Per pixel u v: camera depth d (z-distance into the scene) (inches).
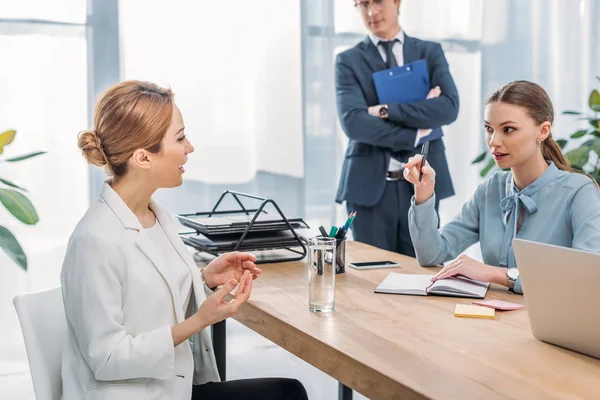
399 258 92.0
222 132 152.6
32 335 62.7
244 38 152.2
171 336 59.8
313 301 67.4
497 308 68.2
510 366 53.0
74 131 141.8
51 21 138.6
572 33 177.8
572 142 179.9
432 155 141.3
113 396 60.2
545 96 81.0
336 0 159.0
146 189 65.4
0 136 123.4
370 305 69.8
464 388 48.7
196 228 91.2
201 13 148.8
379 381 51.9
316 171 161.8
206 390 70.2
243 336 149.9
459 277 77.0
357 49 141.3
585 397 47.3
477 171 174.4
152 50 146.3
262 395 69.5
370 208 141.8
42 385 62.3
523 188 83.1
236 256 76.8
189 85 149.5
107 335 58.7
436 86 140.3
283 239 90.3
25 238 139.4
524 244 57.6
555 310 56.6
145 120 62.2
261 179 156.8
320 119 160.7
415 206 86.7
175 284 63.7
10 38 136.3
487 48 172.9
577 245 75.0
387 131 136.6
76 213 143.0
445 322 64.2
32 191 139.7
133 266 60.9
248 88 153.6
